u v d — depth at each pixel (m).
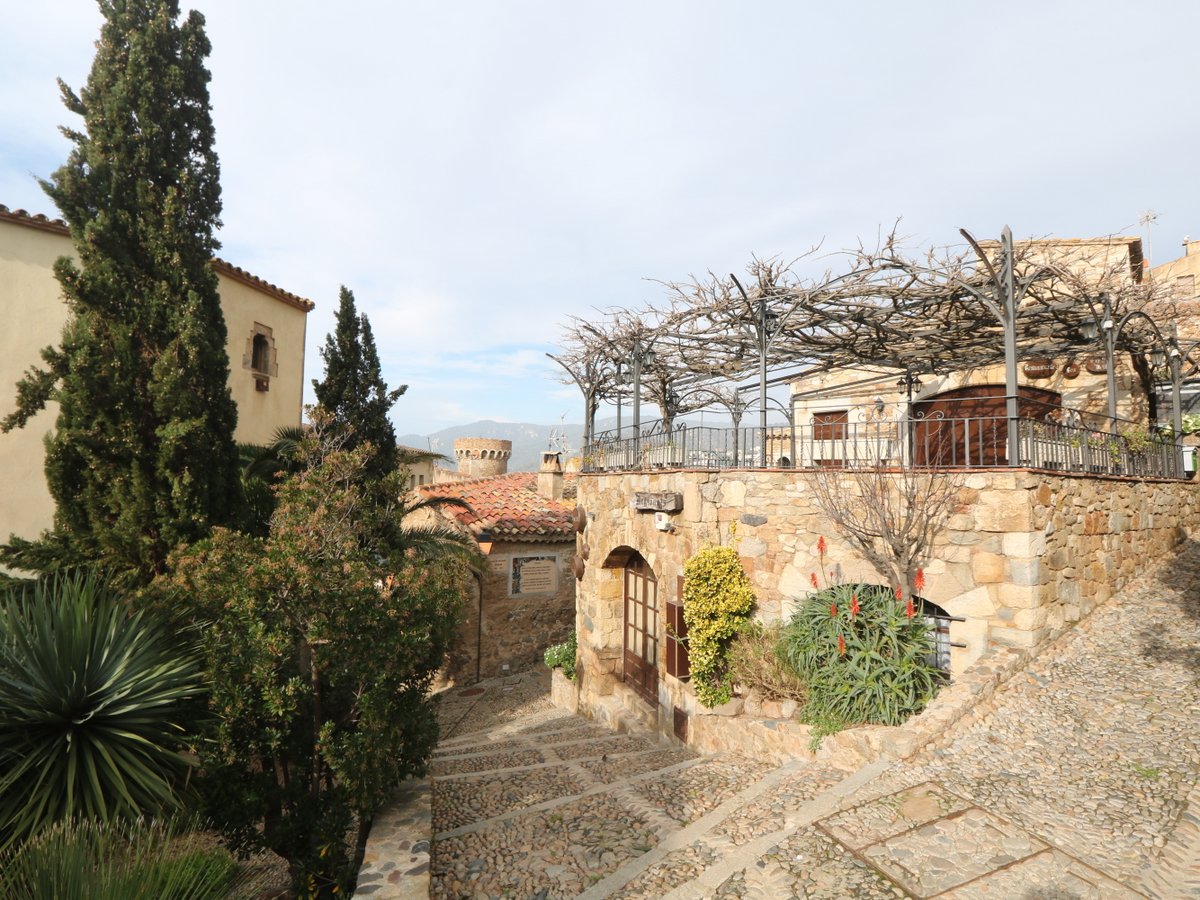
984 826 3.75
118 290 7.45
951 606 6.23
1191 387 11.41
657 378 12.48
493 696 12.07
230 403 8.32
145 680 5.09
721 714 6.98
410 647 4.67
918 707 5.53
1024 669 5.75
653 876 3.71
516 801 5.52
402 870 3.83
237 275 11.69
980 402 12.26
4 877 2.88
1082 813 3.83
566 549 14.33
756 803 4.60
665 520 8.20
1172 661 5.71
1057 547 6.27
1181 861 3.31
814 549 6.96
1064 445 6.83
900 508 6.42
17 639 4.93
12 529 8.71
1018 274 7.16
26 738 4.63
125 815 4.49
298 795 4.46
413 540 10.18
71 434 7.02
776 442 14.00
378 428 10.25
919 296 7.63
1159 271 14.00
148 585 6.85
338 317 10.32
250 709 4.25
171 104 8.32
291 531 5.00
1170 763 4.27
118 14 8.10
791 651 6.36
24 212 8.82
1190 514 9.62
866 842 3.70
